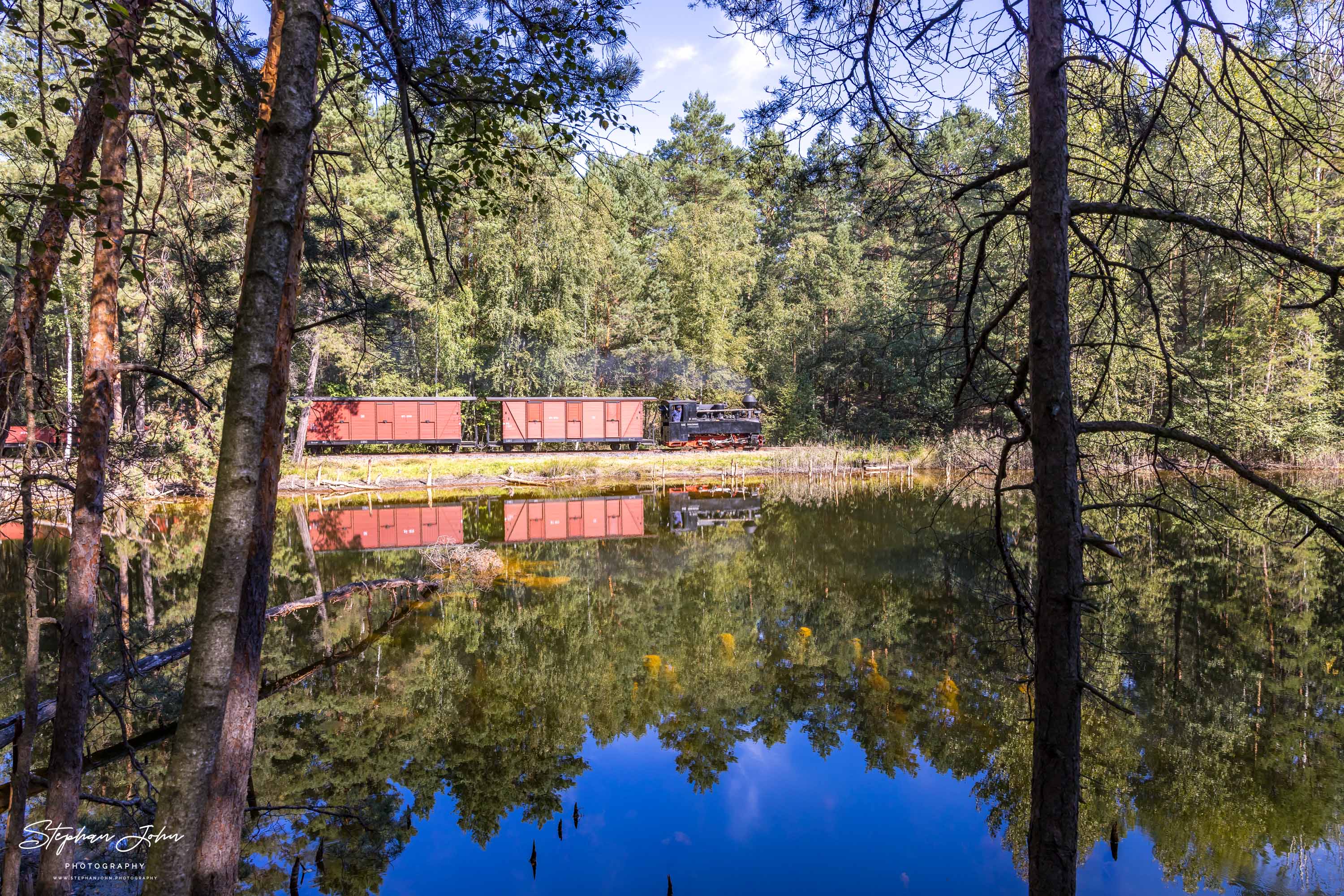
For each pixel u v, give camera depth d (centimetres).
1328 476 1927
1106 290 404
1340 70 350
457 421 2817
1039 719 322
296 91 220
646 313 3484
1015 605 399
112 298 399
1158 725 727
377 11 376
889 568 1426
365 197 1955
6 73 566
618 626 1091
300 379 2719
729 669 927
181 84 338
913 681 877
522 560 1512
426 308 2398
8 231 302
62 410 452
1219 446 311
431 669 912
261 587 416
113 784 586
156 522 1747
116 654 793
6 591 1162
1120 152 438
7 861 335
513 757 705
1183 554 1402
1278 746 684
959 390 430
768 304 3950
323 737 735
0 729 550
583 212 2464
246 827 571
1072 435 315
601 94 474
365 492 2359
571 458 2859
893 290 3272
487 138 477
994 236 471
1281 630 987
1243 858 519
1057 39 324
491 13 456
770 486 2716
